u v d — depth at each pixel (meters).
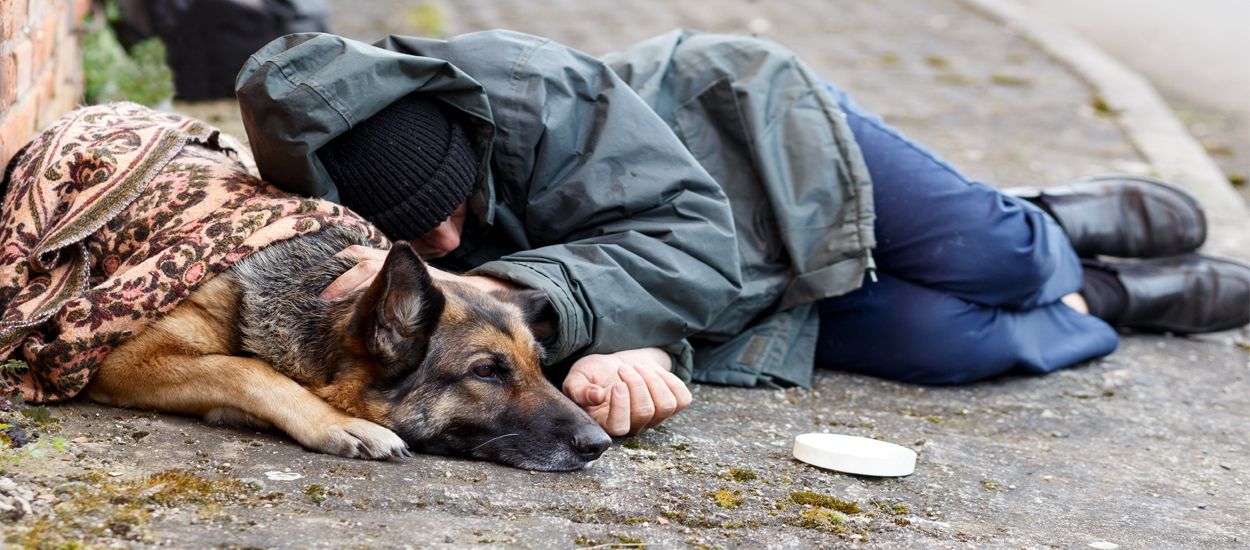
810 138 4.66
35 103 4.77
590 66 4.32
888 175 4.84
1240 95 11.50
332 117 3.49
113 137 3.78
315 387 3.54
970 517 3.45
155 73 6.58
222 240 3.54
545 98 4.09
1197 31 14.22
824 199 4.63
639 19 12.03
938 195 4.78
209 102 7.44
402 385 3.49
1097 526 3.46
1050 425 4.56
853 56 11.12
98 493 2.86
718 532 3.12
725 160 4.73
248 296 3.58
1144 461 4.21
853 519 3.31
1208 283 5.60
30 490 2.81
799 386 4.74
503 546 2.84
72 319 3.40
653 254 3.99
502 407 3.52
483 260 4.30
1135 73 12.00
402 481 3.22
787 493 3.48
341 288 3.63
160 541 2.66
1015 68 10.95
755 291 4.56
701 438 3.95
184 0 7.23
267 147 3.56
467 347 3.50
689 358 4.31
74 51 5.93
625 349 3.99
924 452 4.06
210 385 3.50
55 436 3.24
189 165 3.76
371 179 3.68
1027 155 8.23
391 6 11.24
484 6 11.97
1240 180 8.80
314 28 7.79
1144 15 14.96
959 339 4.80
